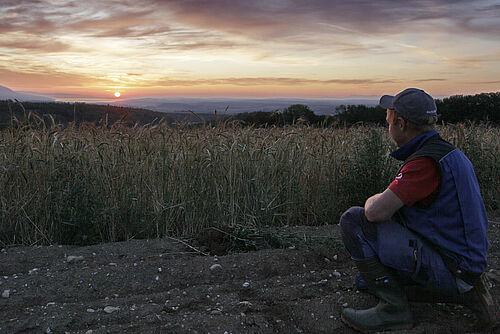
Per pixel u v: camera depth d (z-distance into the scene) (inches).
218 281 150.8
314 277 151.6
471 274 102.0
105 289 141.6
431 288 106.9
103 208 195.5
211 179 217.6
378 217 105.0
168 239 195.9
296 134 257.8
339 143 266.7
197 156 217.8
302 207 239.6
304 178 238.4
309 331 115.1
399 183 102.3
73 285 142.2
